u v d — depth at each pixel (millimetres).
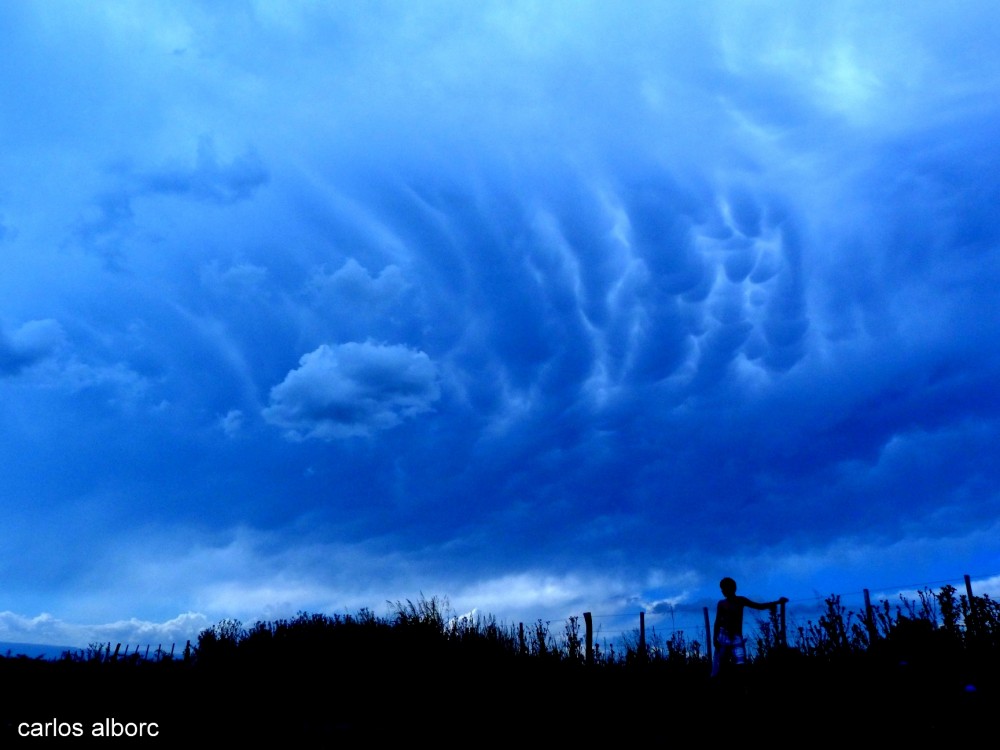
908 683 9664
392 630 14969
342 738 9836
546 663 13703
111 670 12828
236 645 15211
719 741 8883
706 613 14750
